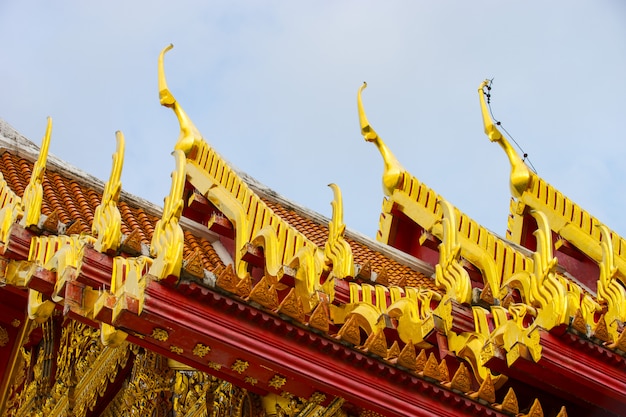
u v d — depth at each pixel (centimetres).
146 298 1167
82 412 1731
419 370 1272
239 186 1544
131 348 1641
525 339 1245
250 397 1410
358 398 1239
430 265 1947
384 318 1338
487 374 1301
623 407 1300
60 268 1259
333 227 1443
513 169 1986
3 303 1805
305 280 1306
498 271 1484
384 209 2053
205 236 1719
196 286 1184
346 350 1242
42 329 1828
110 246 1250
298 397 1343
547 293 1256
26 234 1396
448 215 1434
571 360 1251
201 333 1187
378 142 2041
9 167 1920
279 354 1216
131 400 1631
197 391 1517
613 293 1360
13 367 1839
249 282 1212
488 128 2014
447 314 1328
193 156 1731
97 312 1190
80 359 1752
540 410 1288
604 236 1424
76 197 1831
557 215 1889
